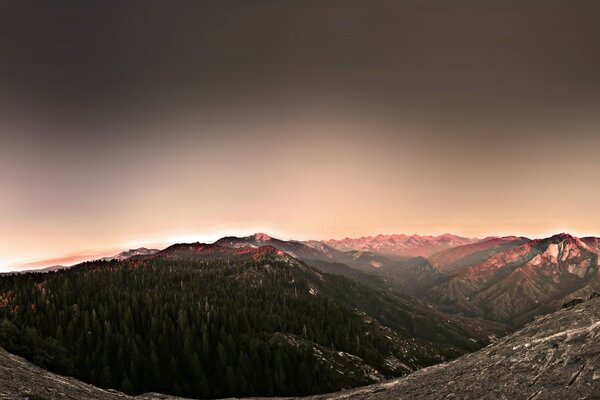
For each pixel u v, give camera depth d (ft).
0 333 362.94
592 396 110.63
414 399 168.66
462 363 192.54
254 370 459.73
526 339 171.73
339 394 243.40
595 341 135.44
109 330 467.52
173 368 443.32
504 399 131.75
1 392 165.58
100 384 396.37
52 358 371.56
